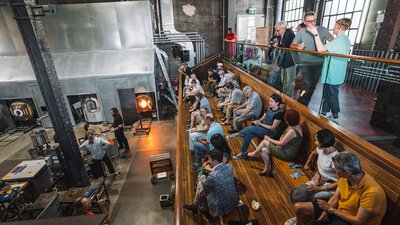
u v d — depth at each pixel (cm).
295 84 428
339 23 365
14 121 1045
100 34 1011
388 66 334
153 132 942
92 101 1013
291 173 341
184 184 403
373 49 602
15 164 752
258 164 421
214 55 1272
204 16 1257
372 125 341
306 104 396
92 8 971
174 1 1213
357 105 377
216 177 288
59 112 553
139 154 778
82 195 522
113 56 1015
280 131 407
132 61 997
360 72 364
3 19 947
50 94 539
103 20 991
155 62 1040
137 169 696
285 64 462
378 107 343
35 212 497
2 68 977
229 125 605
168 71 1204
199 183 315
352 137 272
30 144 896
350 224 216
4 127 1016
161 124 1016
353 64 353
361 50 642
